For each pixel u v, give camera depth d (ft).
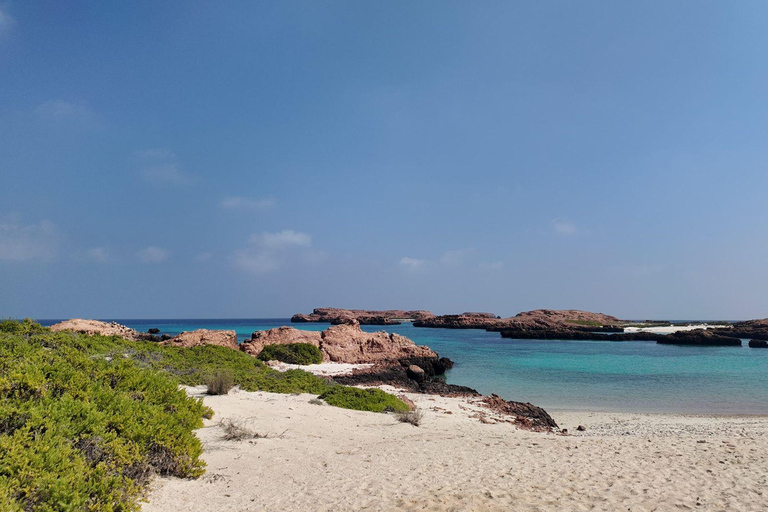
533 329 374.63
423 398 86.07
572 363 172.86
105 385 31.73
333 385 80.89
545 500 24.56
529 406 82.64
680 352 232.32
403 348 146.72
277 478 29.58
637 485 27.58
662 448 40.27
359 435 45.93
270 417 48.55
